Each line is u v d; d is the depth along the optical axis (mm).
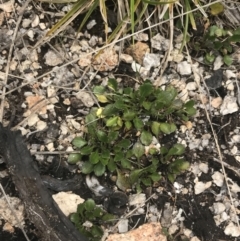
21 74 405
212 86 424
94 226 381
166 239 388
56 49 413
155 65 419
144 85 394
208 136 415
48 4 420
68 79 409
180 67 422
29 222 379
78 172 395
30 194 362
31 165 368
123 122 401
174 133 412
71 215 379
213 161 411
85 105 406
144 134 398
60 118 403
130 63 418
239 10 438
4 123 393
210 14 435
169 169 401
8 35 411
